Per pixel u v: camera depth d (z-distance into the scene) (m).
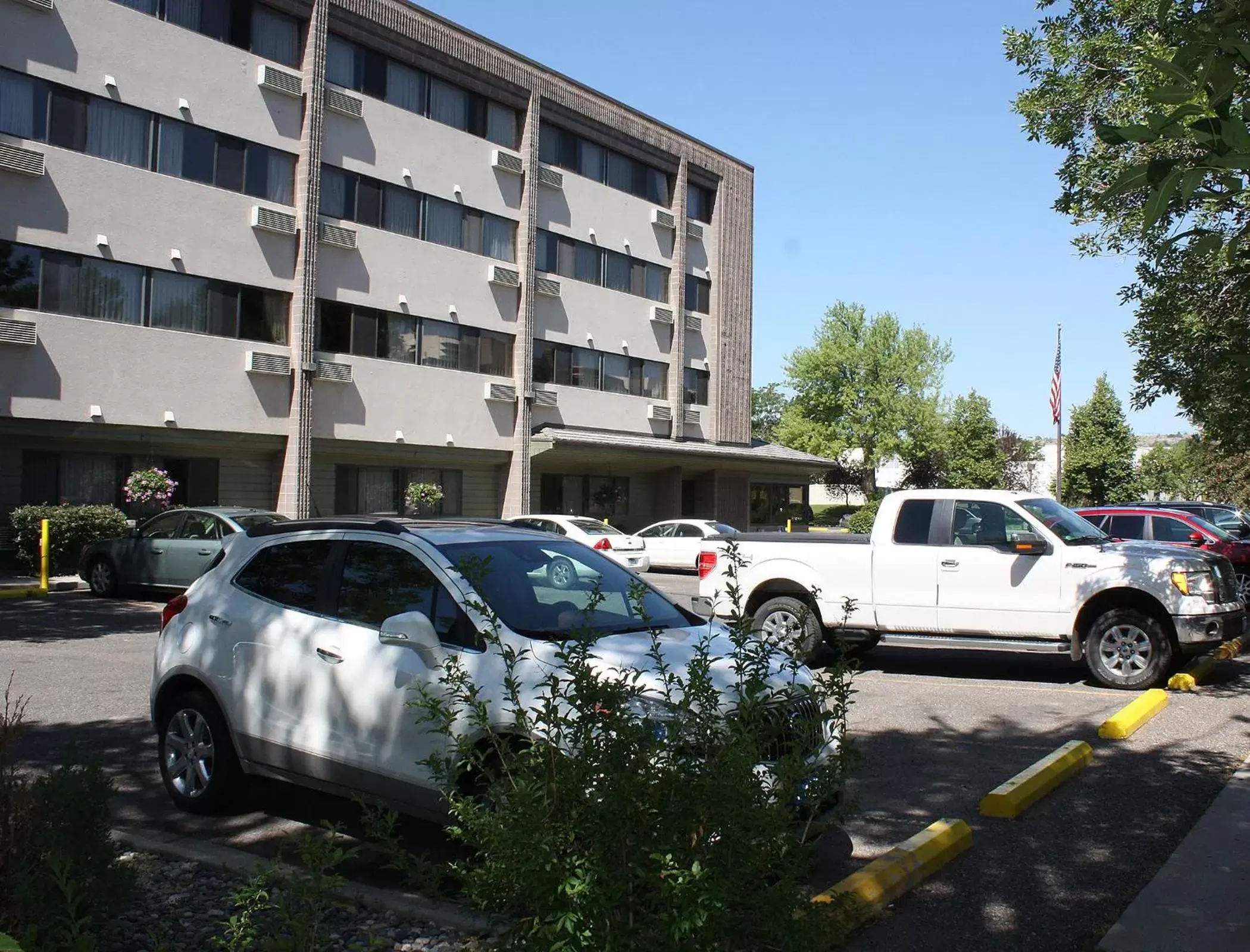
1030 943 4.50
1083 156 13.99
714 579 12.05
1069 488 49.69
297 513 25.75
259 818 6.22
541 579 5.92
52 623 14.96
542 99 33.34
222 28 24.66
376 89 28.44
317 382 26.69
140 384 22.89
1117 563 10.45
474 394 31.06
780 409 111.44
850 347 69.44
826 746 4.14
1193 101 3.26
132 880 4.25
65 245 21.58
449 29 30.12
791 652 4.45
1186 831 5.97
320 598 6.02
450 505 31.52
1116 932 4.53
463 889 3.49
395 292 28.67
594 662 5.05
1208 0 5.48
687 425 39.59
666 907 3.01
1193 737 8.25
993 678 11.27
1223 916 4.70
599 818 3.14
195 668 6.27
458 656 4.65
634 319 37.31
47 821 4.10
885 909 4.84
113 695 9.78
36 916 3.86
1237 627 10.58
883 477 86.00
